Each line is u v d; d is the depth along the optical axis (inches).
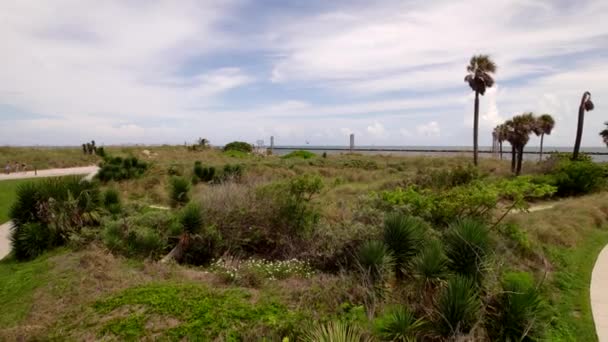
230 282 220.4
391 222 229.9
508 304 166.4
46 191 336.8
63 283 211.9
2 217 450.0
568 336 175.6
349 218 304.7
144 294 189.3
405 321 155.9
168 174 771.4
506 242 268.7
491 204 294.2
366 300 182.2
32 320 172.9
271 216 313.7
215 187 384.5
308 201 344.8
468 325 157.9
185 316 167.0
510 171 859.4
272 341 148.0
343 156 1742.1
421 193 363.9
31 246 295.1
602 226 409.1
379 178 824.3
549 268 258.4
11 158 1342.3
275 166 1029.2
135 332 154.7
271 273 237.6
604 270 267.3
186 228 293.0
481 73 892.6
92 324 163.3
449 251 199.0
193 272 243.0
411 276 205.8
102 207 354.3
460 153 2246.6
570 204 469.4
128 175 702.5
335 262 252.2
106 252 266.2
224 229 309.0
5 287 224.7
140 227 299.1
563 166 651.5
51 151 1627.7
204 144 2026.3
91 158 1450.5
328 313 174.4
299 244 285.6
